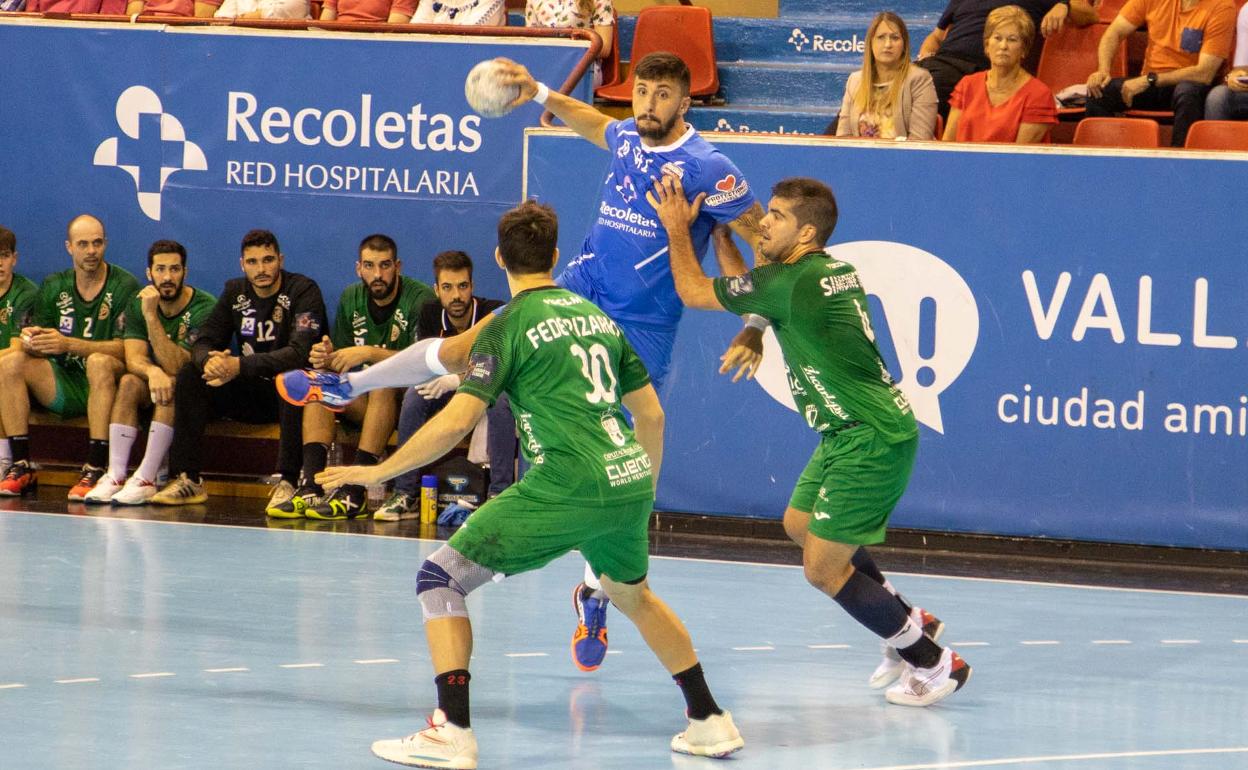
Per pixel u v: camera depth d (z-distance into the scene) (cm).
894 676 1356
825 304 1246
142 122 2361
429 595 1078
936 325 2061
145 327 2258
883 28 2311
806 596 1748
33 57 2375
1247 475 1997
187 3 2600
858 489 1261
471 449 2156
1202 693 1355
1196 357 2000
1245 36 2320
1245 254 1977
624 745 1153
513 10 2900
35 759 1056
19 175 2395
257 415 2292
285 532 2028
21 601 1567
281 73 2323
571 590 1738
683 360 2117
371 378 1198
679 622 1123
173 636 1445
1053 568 1983
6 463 2272
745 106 2712
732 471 2122
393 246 2200
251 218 2348
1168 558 2022
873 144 2052
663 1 2973
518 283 1119
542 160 2131
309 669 1344
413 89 2294
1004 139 2317
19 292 2320
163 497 2197
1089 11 2547
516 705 1265
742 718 1241
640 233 1416
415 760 1058
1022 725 1236
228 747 1103
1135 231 2003
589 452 1069
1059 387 2038
